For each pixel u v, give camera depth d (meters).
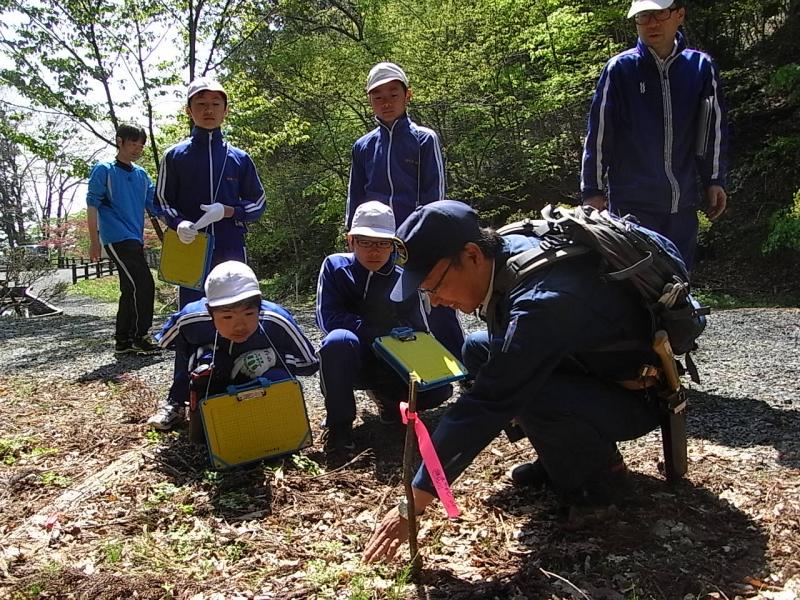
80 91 11.24
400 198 4.23
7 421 4.16
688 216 3.70
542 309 2.06
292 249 17.72
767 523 2.40
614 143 3.71
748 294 9.81
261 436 3.19
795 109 11.60
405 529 2.18
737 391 4.12
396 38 13.77
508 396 2.09
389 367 3.56
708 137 3.60
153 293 6.27
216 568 2.34
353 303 3.62
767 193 11.39
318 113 14.67
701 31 12.23
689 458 3.02
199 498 2.91
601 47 12.84
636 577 2.13
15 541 2.59
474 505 2.69
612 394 2.37
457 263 2.13
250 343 3.42
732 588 2.05
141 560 2.41
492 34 12.87
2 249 18.72
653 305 2.20
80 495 3.00
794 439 3.21
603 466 2.43
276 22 14.97
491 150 13.91
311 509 2.75
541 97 12.78
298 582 2.23
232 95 12.02
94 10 10.89
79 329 8.92
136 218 6.11
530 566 2.22
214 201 4.59
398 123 4.24
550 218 2.28
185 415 3.86
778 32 12.27
